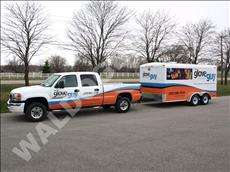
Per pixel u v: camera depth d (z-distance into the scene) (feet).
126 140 20.47
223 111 36.29
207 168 14.25
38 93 29.76
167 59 87.20
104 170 14.26
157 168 14.35
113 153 17.16
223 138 20.66
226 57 92.99
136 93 37.17
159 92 41.14
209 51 87.76
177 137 21.18
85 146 18.95
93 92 33.27
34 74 135.13
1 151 18.06
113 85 35.12
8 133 23.57
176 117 31.42
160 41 72.23
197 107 41.06
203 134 22.11
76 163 15.44
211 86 45.50
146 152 17.22
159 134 22.34
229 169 14.11
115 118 31.14
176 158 15.93
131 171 14.03
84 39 61.57
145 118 30.94
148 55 72.18
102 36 61.46
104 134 22.67
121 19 64.80
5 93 56.95
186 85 42.50
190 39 84.33
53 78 32.37
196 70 43.57
